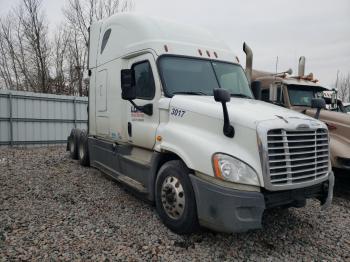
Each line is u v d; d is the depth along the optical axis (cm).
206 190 393
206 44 582
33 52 2753
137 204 564
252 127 386
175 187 443
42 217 490
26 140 1400
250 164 382
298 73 873
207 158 395
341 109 906
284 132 390
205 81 532
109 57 668
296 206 427
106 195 615
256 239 448
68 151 1151
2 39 2861
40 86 2742
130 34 590
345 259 404
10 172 802
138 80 556
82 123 1577
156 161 493
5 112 1340
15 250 381
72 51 2830
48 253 378
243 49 727
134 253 388
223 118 408
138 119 550
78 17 2769
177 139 446
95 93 753
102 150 720
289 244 439
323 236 469
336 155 656
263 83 850
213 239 437
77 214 508
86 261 364
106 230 449
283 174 391
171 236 439
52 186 671
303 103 808
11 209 522
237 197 373
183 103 464
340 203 640
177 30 568
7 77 2889
